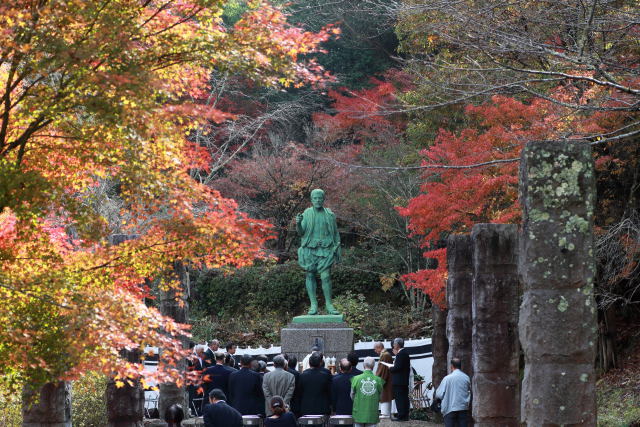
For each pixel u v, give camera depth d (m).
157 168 8.02
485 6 11.49
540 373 6.18
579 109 11.57
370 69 33.06
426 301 28.55
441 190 15.87
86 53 6.80
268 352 22.36
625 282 18.44
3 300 7.36
